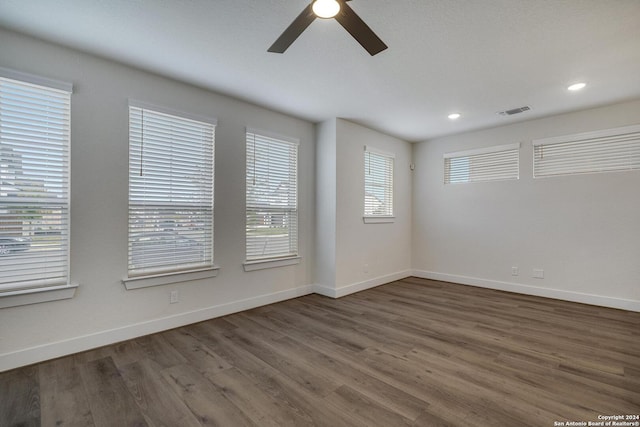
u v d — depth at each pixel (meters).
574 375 2.05
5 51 2.09
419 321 3.12
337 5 1.46
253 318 3.20
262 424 1.59
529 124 4.11
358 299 3.92
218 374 2.08
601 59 2.49
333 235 3.99
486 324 3.03
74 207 2.36
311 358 2.31
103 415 1.66
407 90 3.12
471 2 1.82
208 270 3.11
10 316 2.12
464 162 4.77
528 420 1.61
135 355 2.35
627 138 3.44
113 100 2.54
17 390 1.88
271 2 1.84
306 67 2.65
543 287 4.01
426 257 5.19
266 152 3.66
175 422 1.61
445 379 2.02
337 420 1.62
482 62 2.55
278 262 3.77
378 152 4.61
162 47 2.33
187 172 2.99
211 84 2.98
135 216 2.68
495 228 4.42
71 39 2.21
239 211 3.39
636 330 2.84
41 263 2.24
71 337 2.35
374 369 2.15
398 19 1.99
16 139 2.14
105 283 2.51
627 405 1.73
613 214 3.53
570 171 3.81
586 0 1.79
